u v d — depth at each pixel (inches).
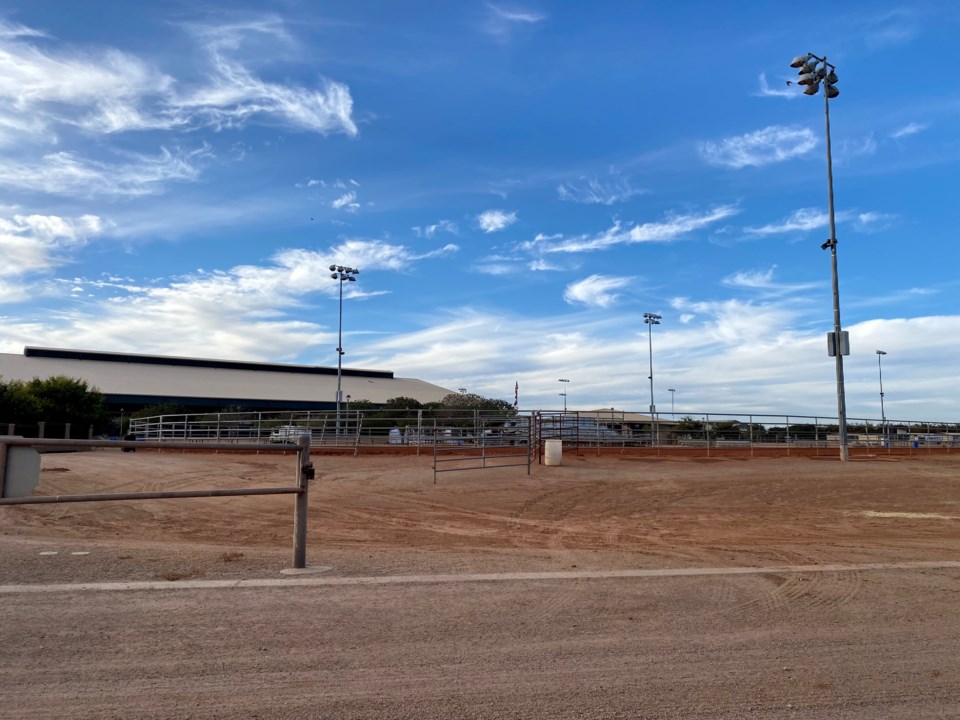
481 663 227.9
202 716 188.1
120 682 209.0
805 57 1244.5
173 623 263.1
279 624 263.7
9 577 331.3
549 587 326.0
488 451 1240.8
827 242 1213.1
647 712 194.4
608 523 676.1
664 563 403.5
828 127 1242.0
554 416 1332.4
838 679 219.8
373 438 1441.9
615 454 1229.7
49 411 2282.2
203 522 642.8
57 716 186.9
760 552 466.6
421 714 190.9
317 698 199.9
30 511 677.9
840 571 377.7
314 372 4308.6
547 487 848.9
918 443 1748.3
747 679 218.8
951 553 466.6
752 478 909.2
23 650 233.5
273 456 1250.6
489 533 601.0
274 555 401.1
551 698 202.4
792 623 277.3
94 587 311.6
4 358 3516.2
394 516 693.9
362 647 240.7
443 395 3998.5
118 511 693.3
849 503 786.8
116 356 3841.0
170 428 1994.3
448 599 302.0
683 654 239.5
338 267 2386.8
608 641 251.3
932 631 268.7
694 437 1600.6
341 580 331.0
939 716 195.0
